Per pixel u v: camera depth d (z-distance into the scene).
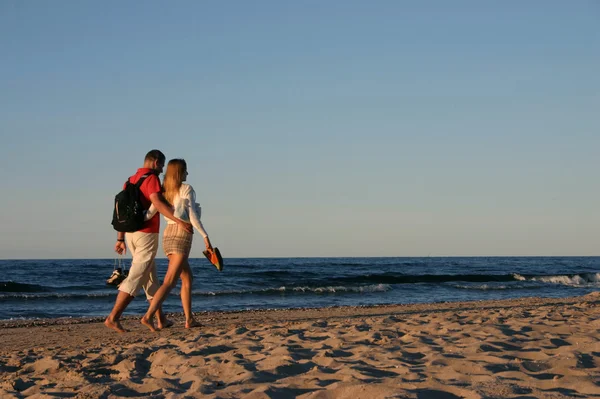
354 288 21.94
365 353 4.07
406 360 3.75
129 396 3.25
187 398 3.00
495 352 3.91
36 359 4.70
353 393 2.81
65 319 10.21
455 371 3.29
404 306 10.78
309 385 3.12
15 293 18.83
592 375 3.05
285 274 32.31
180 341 5.20
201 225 6.07
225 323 7.29
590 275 31.94
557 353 3.83
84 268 42.81
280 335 5.39
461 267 53.19
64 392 3.37
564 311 7.45
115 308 6.18
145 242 6.03
